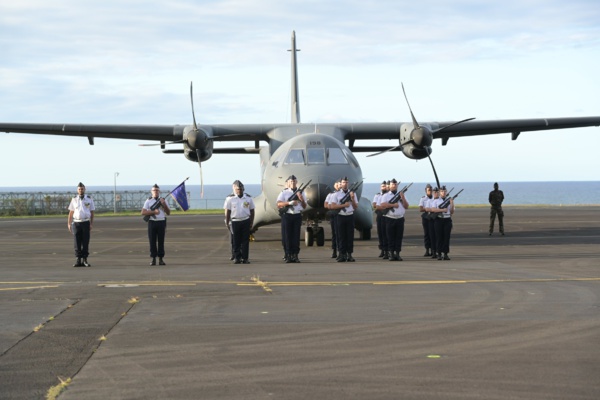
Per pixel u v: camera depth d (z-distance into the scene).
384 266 17.45
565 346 8.58
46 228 38.16
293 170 22.70
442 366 7.75
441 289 13.29
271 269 16.88
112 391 6.95
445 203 18.92
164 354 8.34
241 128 27.27
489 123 28.72
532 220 40.91
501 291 12.98
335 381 7.25
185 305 11.61
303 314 10.77
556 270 16.30
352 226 18.75
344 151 23.58
